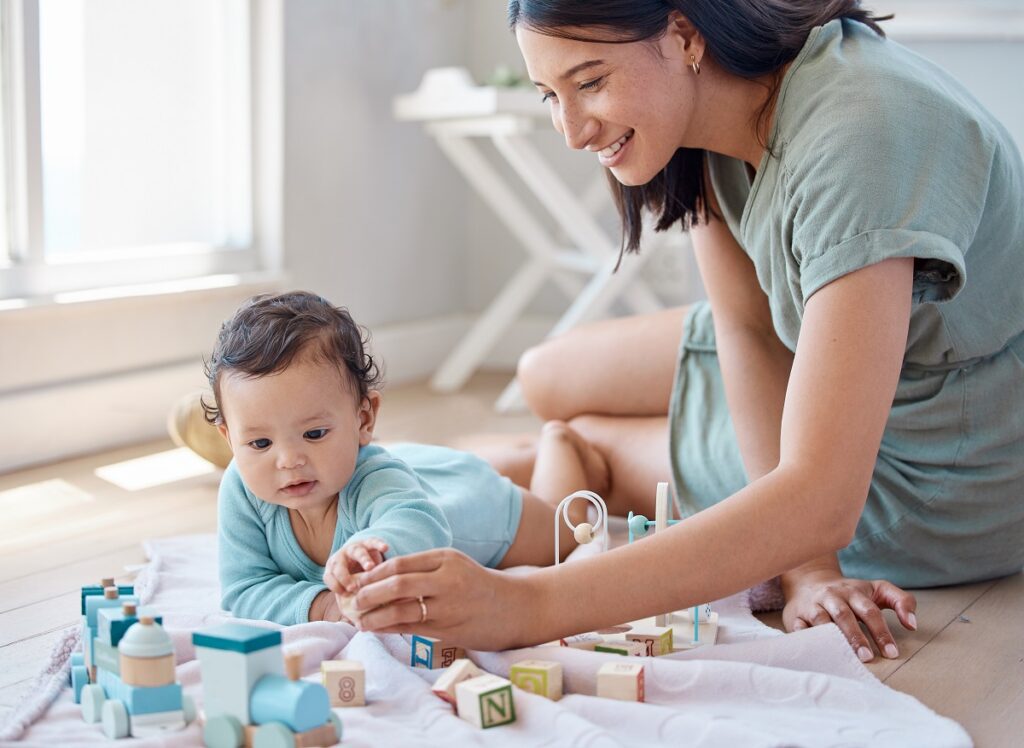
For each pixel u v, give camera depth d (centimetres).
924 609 139
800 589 132
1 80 210
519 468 175
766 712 105
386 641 120
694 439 158
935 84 119
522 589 102
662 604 103
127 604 101
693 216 144
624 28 114
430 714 101
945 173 114
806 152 115
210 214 259
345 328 132
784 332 134
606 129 119
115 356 229
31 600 143
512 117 264
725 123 126
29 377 214
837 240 109
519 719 100
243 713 93
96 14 228
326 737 94
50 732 99
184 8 247
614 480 174
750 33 119
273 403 124
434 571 100
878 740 99
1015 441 140
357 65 282
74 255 226
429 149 312
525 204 325
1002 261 130
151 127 242
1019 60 262
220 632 95
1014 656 124
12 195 213
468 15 322
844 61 118
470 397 285
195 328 245
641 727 100
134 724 97
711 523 103
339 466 127
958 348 135
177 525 176
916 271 113
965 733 101
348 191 284
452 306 328
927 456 142
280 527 131
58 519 179
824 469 104
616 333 181
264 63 260
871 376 106
